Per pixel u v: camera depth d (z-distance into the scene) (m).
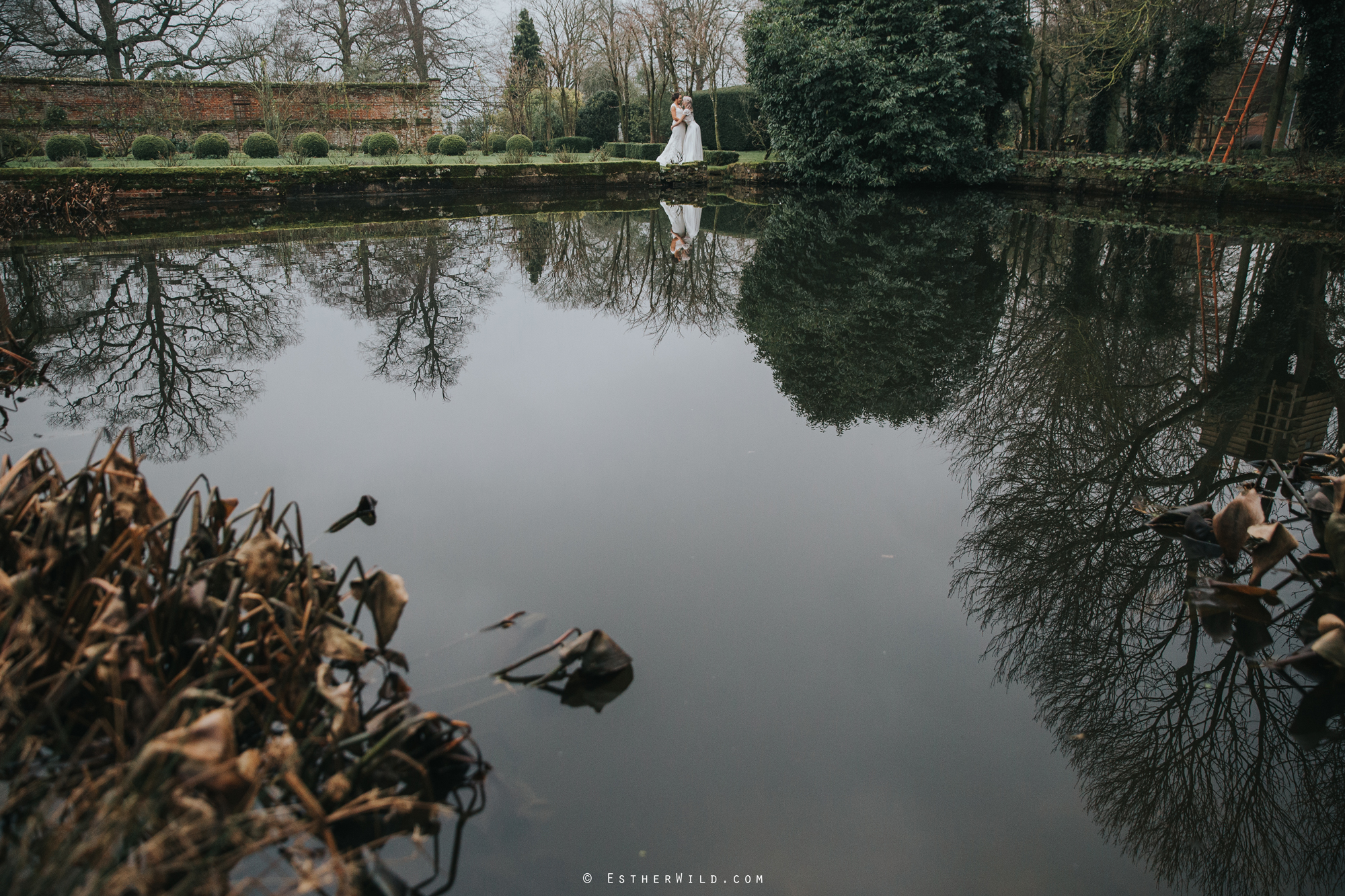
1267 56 12.34
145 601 1.38
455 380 3.87
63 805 1.17
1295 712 1.59
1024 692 1.63
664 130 23.66
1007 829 1.28
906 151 15.13
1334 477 2.17
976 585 2.05
